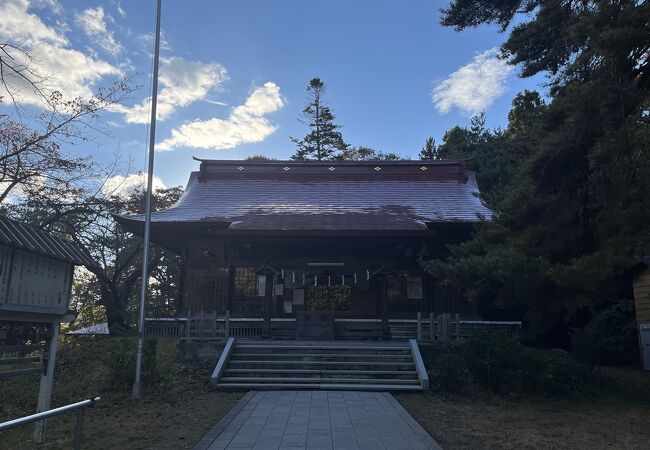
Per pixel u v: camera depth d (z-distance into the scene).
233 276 21.69
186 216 21.72
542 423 9.38
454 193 24.95
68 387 13.36
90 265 10.23
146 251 13.30
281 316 21.28
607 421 9.59
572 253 11.30
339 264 17.88
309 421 8.95
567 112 10.65
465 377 12.49
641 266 13.67
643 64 10.39
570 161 11.12
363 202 23.89
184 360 15.00
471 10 14.31
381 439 7.73
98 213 23.50
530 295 11.34
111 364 13.11
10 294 7.97
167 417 9.85
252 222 20.33
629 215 9.55
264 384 12.71
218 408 10.56
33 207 22.30
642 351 16.62
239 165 27.25
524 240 11.48
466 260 12.80
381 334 17.48
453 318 20.50
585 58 10.67
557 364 12.92
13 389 13.51
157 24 14.32
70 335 21.11
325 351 14.80
